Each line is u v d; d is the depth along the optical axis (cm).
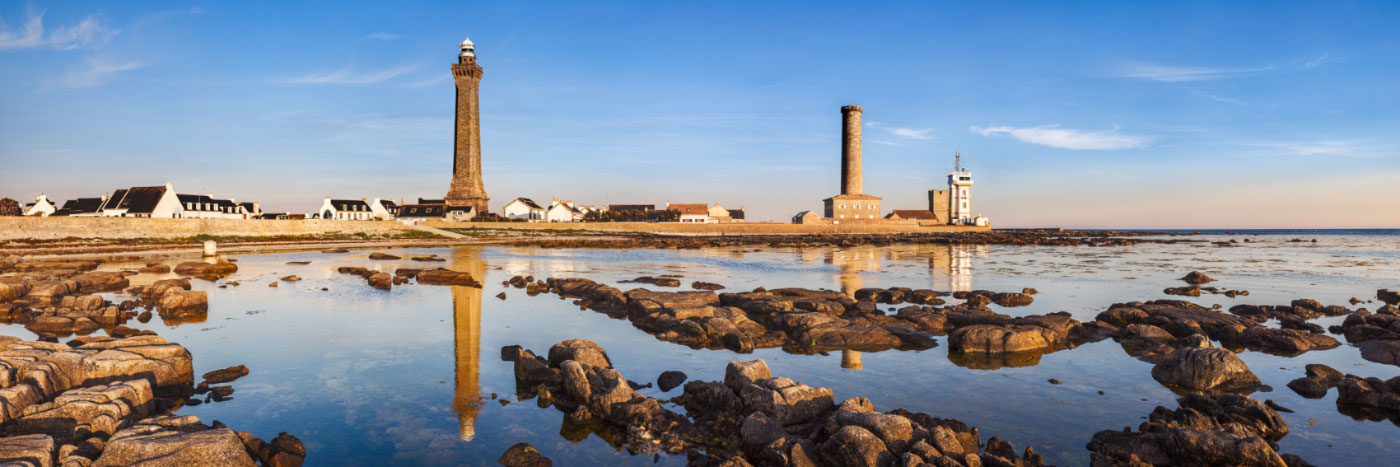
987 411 1207
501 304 2473
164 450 851
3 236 5569
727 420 1123
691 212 14925
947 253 6419
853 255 6041
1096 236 13938
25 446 841
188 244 5994
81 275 2989
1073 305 2583
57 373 1188
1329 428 1106
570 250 6688
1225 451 934
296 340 1778
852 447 923
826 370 1510
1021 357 1642
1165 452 977
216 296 2631
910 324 2077
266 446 981
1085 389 1352
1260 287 3256
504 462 954
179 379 1364
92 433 970
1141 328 1845
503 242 8019
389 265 4272
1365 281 3566
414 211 12088
